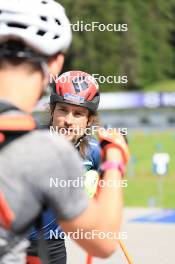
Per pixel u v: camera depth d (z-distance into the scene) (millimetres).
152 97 63812
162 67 99000
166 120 63531
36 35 3652
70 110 7488
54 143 3488
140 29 97250
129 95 64250
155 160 19594
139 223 17297
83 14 82250
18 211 3438
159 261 13359
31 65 3652
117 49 89375
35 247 6730
